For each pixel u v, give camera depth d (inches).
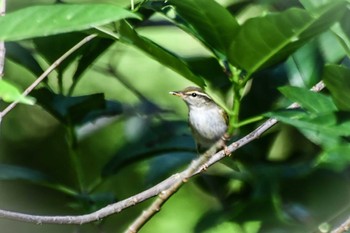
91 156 557.9
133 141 482.3
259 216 461.1
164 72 633.6
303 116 285.3
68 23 216.4
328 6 250.2
